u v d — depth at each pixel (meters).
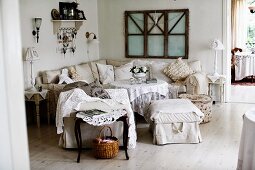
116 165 4.07
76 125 4.18
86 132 4.61
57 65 6.83
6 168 0.60
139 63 7.63
